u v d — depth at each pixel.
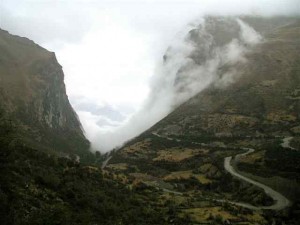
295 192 172.50
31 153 118.44
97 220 92.88
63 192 96.31
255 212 152.62
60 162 131.50
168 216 127.94
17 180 84.06
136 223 105.31
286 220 144.12
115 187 142.25
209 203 161.62
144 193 160.25
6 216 62.06
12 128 80.81
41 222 66.69
